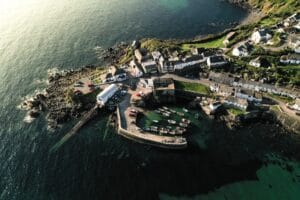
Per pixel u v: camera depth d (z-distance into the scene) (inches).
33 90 6505.9
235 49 6879.9
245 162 4857.3
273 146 5098.4
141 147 5142.7
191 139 5246.1
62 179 4692.4
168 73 6579.7
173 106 5964.6
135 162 4889.3
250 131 5374.0
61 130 5511.8
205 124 5516.7
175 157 4950.8
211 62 6501.0
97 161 4933.6
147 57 6865.2
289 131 5349.4
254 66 6451.8
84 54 7637.8
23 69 7160.4
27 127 5625.0
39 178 4729.3
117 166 4837.6
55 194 4488.2
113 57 7401.6
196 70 6594.5
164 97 6018.7
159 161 4891.7
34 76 6924.2
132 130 5339.6
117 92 6112.2
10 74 7007.9
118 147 5162.4
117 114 5703.7
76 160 4968.0
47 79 6801.2
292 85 5944.9
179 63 6569.9
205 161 4872.0
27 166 4926.2
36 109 5959.6
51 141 5324.8
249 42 7337.6
